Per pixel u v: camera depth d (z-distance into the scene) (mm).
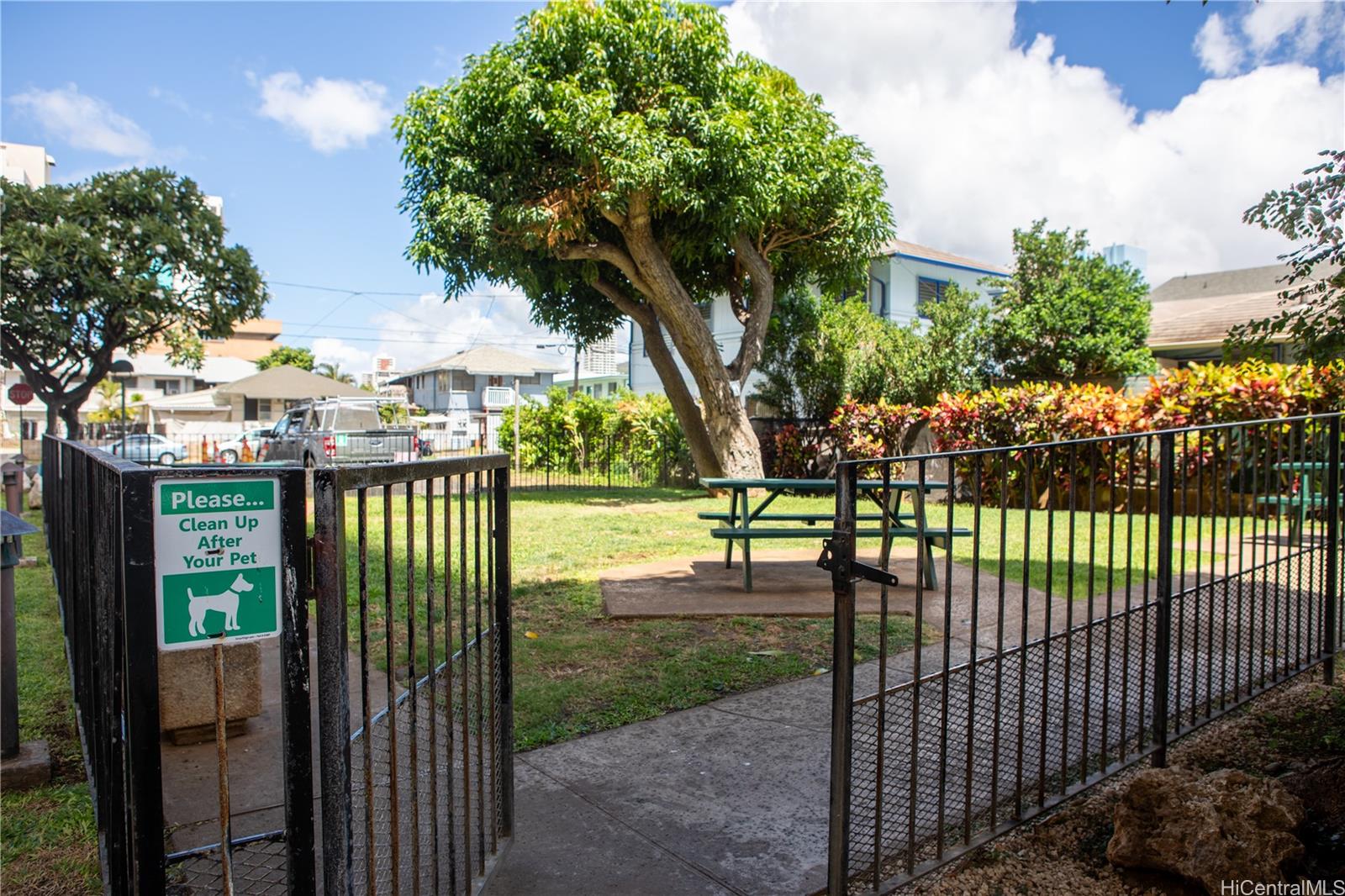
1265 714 3734
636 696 4164
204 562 1421
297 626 1494
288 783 1508
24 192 19219
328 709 1526
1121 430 11492
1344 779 2703
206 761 3475
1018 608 5719
